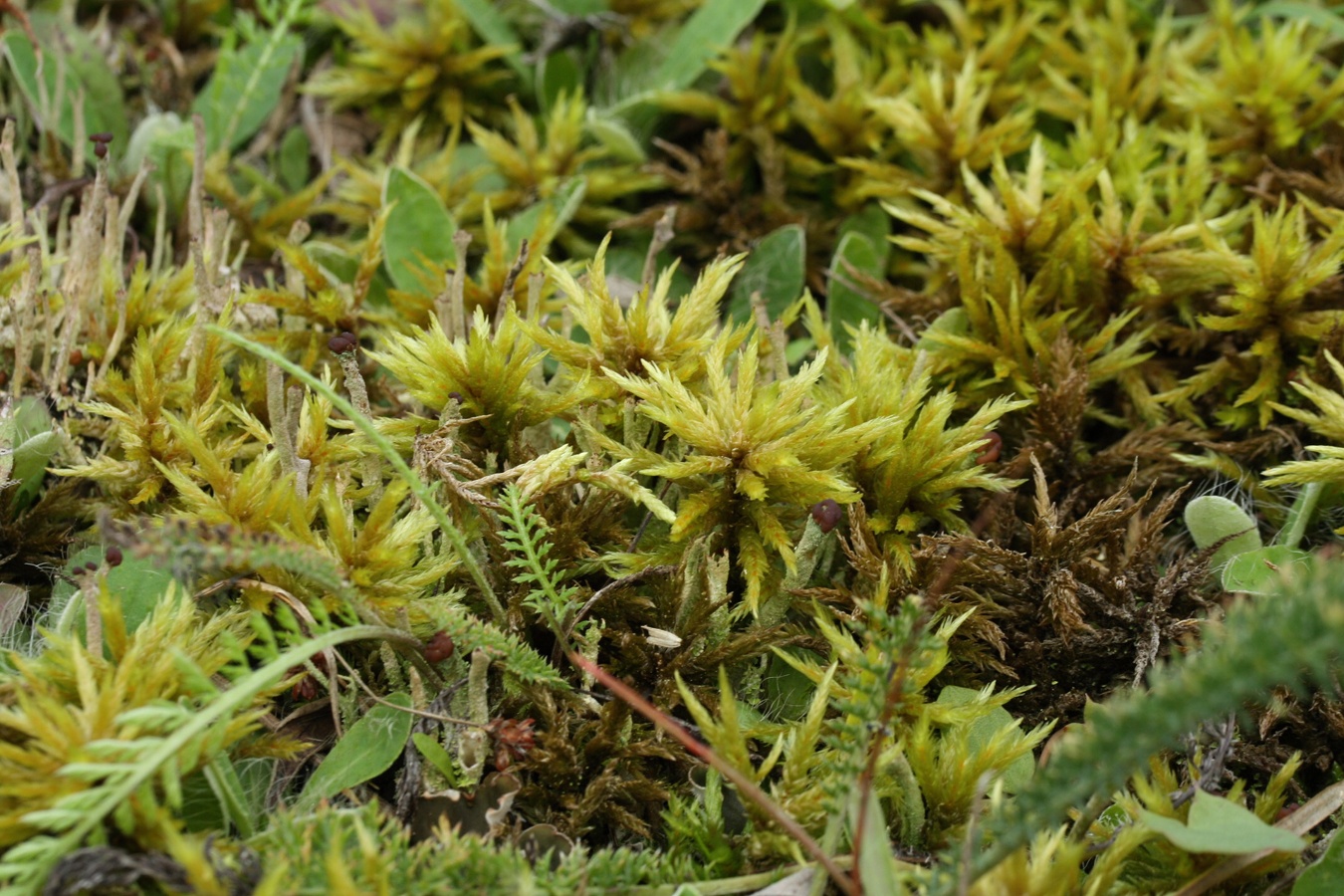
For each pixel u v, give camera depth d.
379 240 0.40
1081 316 0.41
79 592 0.38
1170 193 0.42
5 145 0.40
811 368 0.38
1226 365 0.40
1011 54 0.44
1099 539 0.39
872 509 0.39
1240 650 0.35
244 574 0.38
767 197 0.43
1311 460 0.39
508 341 0.38
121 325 0.40
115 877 0.36
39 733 0.36
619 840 0.38
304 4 0.45
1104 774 0.35
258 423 0.39
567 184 0.43
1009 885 0.36
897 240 0.41
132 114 0.44
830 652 0.38
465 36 0.45
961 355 0.40
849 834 0.37
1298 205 0.41
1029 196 0.41
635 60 0.45
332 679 0.38
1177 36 0.45
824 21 0.44
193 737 0.36
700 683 0.38
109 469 0.39
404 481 0.38
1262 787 0.38
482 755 0.37
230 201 0.43
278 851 0.36
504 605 0.38
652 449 0.39
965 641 0.39
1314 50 0.43
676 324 0.39
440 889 0.36
